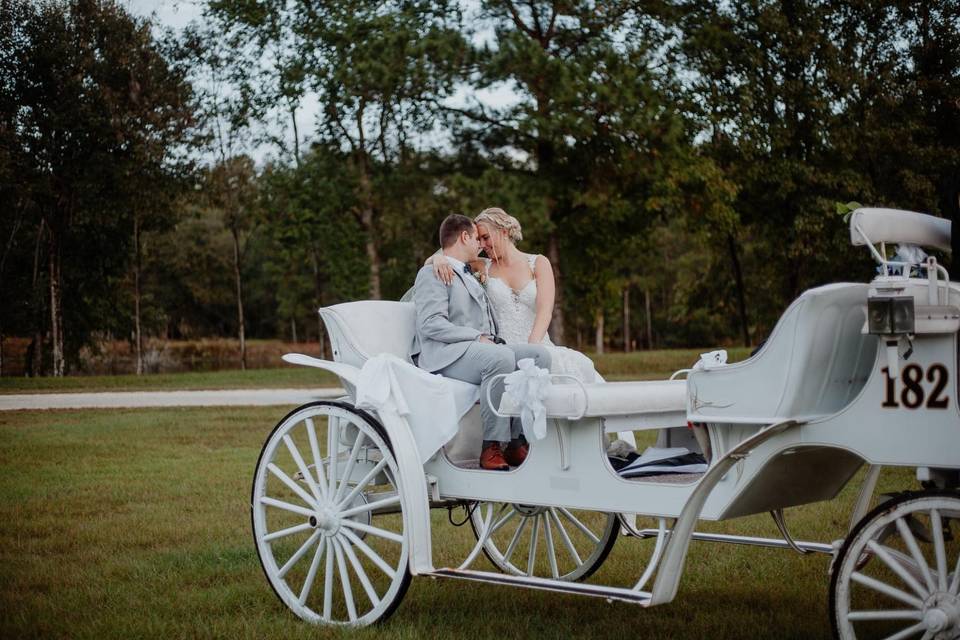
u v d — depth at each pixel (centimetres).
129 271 4450
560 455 372
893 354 292
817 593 454
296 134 2503
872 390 298
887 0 2197
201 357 5600
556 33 2189
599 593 340
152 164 3181
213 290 6147
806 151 2380
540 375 362
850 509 646
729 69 2284
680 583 479
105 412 1570
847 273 2483
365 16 2103
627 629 397
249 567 521
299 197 2372
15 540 586
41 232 3512
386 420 403
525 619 418
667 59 2212
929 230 349
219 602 447
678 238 5641
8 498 738
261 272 6253
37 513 678
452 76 2028
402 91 2044
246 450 1033
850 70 2236
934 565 479
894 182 2281
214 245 6084
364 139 2327
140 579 493
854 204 332
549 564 532
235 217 3597
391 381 410
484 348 423
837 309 313
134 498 739
